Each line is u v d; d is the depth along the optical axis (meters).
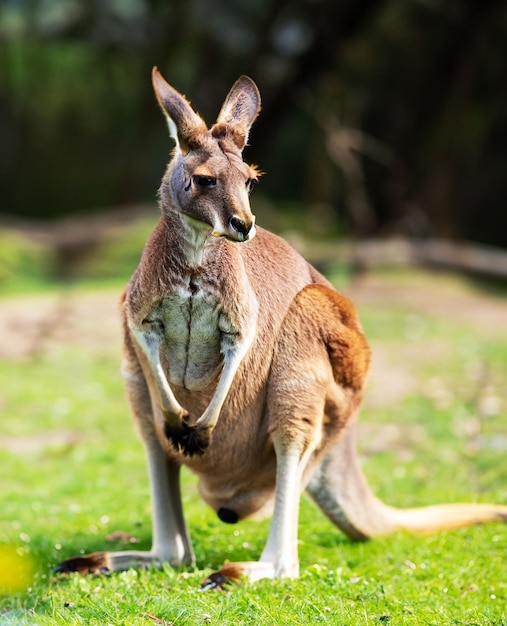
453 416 16.69
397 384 19.41
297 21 37.62
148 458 8.70
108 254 34.44
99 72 47.94
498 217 47.97
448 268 35.47
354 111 42.59
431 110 39.62
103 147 50.53
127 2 41.28
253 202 39.94
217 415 7.80
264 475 8.71
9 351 22.69
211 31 40.94
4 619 7.20
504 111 45.19
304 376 8.33
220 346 7.88
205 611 7.32
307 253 35.00
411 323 26.47
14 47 46.41
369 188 43.81
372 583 8.48
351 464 9.55
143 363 8.12
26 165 50.53
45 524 11.10
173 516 8.79
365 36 41.06
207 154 7.40
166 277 7.61
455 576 8.80
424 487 12.78
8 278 31.86
